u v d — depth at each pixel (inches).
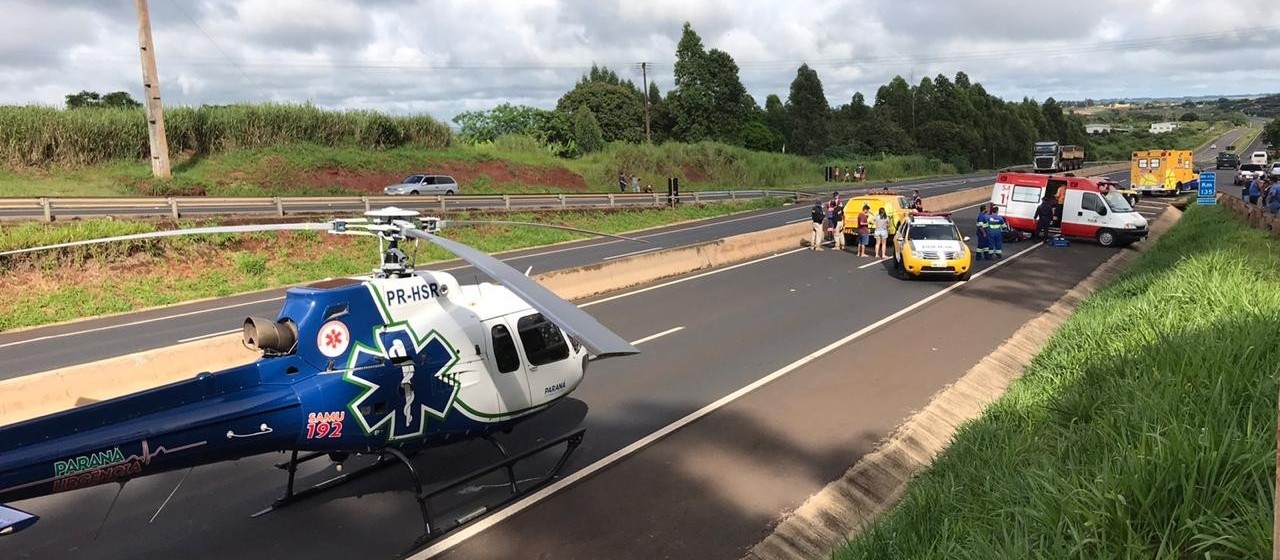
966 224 1362.0
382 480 313.6
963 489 250.5
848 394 419.5
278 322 266.2
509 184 2260.1
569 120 2935.5
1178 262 593.6
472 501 292.5
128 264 842.2
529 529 268.8
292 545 260.4
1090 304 600.1
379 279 285.1
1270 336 301.6
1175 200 1771.7
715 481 308.2
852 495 300.2
